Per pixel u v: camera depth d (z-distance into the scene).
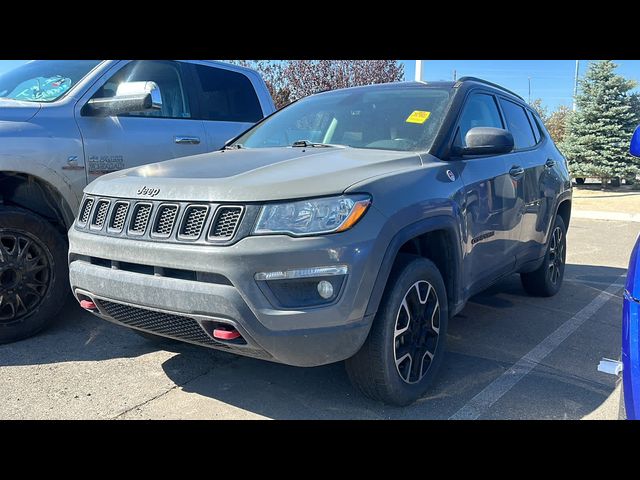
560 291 6.10
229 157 3.59
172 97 5.28
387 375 3.04
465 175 3.72
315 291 2.74
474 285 3.93
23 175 4.20
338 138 4.04
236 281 2.67
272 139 4.35
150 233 2.96
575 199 18.47
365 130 4.00
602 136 21.44
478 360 4.02
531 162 4.95
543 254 5.32
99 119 4.60
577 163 22.08
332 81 19.11
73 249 3.36
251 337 2.70
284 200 2.74
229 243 2.72
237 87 5.95
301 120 4.41
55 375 3.67
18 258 4.06
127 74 4.94
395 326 3.04
